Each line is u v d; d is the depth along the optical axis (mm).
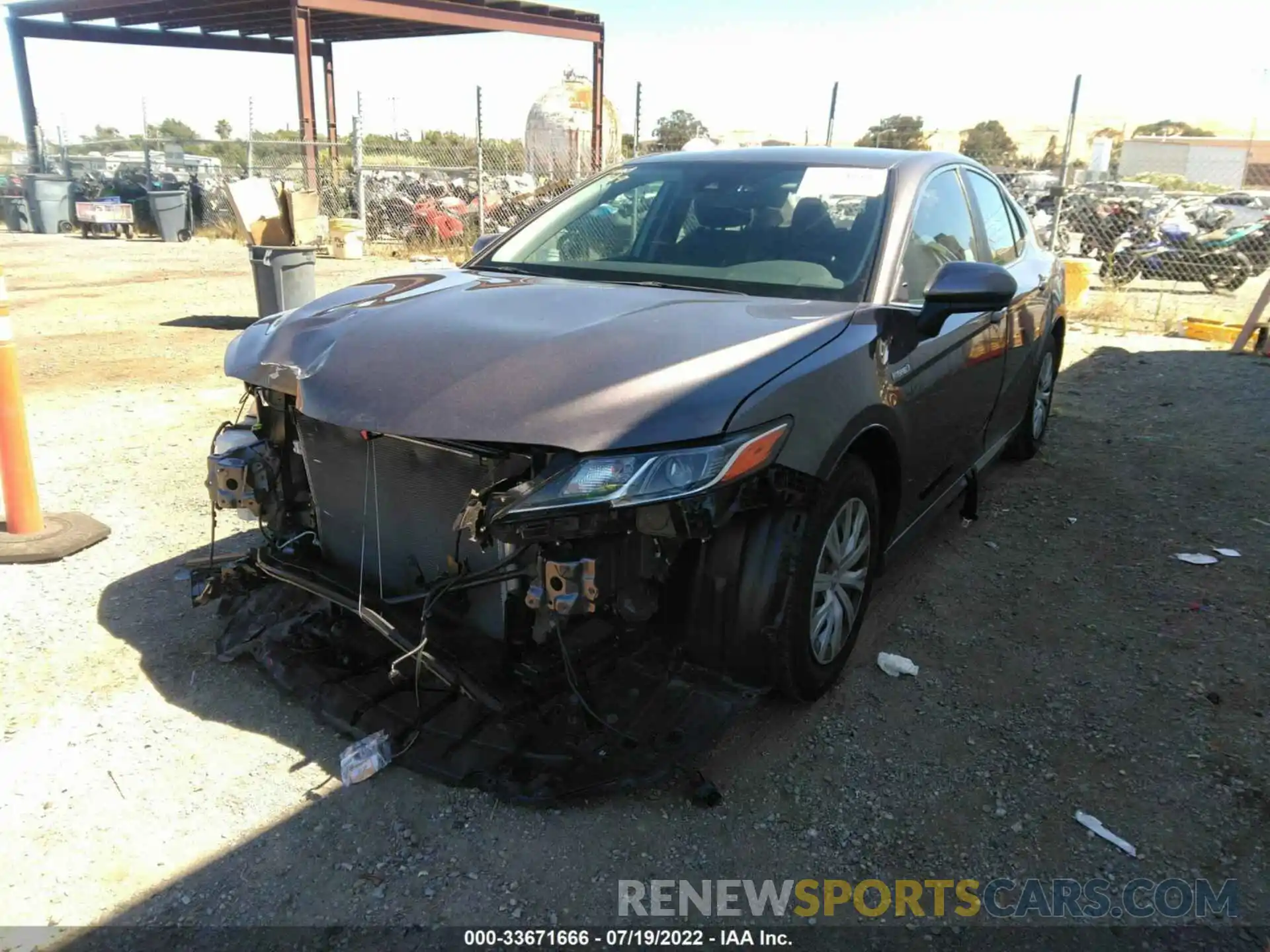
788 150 4082
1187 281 13281
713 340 2668
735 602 2762
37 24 21391
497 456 2516
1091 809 2689
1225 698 3234
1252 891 2404
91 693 3117
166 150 22516
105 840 2492
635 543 2504
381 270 13961
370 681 3020
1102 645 3582
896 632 3666
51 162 22953
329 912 2289
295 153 18531
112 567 4012
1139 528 4727
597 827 2574
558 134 21672
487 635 2740
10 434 4055
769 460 2496
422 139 21156
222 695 3119
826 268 3338
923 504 3779
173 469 5234
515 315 2904
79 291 12281
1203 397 7422
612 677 2861
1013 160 15750
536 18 19625
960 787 2775
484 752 2695
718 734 2736
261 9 18953
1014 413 5012
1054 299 5398
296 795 2666
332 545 3027
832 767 2848
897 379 3117
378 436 2760
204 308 11039
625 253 3664
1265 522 4805
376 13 17531
